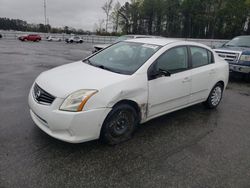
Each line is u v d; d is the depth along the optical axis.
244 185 2.79
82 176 2.76
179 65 4.23
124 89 3.29
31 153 3.11
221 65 5.22
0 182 2.56
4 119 4.08
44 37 53.28
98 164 2.99
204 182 2.80
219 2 53.44
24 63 11.25
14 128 3.75
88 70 3.68
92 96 3.03
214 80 5.02
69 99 2.97
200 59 4.74
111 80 3.29
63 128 2.98
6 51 18.03
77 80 3.26
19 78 7.54
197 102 4.86
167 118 4.64
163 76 3.84
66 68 3.88
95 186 2.62
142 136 3.80
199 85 4.64
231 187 2.75
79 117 2.95
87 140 3.12
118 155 3.22
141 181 2.74
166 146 3.55
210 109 5.33
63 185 2.60
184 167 3.06
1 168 2.78
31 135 3.56
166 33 66.88
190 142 3.72
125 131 3.55
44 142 3.39
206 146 3.63
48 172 2.78
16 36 48.22
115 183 2.68
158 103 3.86
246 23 53.47
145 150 3.39
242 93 7.09
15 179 2.62
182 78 4.18
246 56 8.29
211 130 4.22
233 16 53.06
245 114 5.17
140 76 3.54
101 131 3.26
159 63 3.85
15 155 3.04
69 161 3.01
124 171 2.90
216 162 3.22
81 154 3.17
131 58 3.96
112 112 3.25
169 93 3.99
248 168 3.12
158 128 4.15
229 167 3.12
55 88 3.12
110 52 4.43
